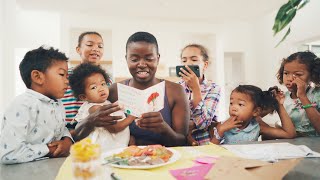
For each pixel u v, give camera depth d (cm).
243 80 368
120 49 291
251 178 53
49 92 92
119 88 115
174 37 310
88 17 286
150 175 62
